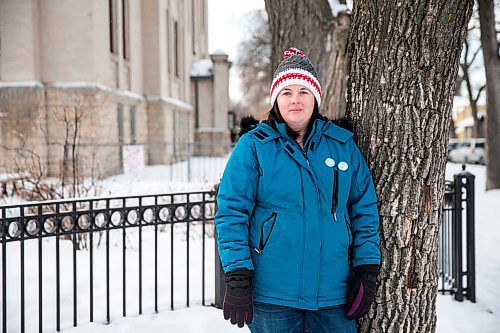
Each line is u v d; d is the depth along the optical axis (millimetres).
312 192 1967
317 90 2109
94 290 4180
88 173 10758
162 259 5270
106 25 16188
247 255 1894
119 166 14336
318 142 2066
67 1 14898
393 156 2148
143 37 21250
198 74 28703
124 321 3422
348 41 2346
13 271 4625
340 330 2039
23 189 6289
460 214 4348
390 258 2178
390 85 2131
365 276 1972
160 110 21469
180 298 3982
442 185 2215
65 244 5754
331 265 1989
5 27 14453
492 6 12008
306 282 1958
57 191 6453
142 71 21250
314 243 1951
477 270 5367
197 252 5625
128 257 5305
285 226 1945
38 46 14797
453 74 2160
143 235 6512
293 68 2084
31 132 13867
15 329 3322
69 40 14938
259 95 45125
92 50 14969
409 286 2178
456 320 3887
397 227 2160
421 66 2088
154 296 3980
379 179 2180
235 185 1974
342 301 2029
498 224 7969
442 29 2064
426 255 2182
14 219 2947
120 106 17719
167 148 22078
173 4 24203
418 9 2055
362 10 2227
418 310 2201
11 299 3893
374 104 2180
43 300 3906
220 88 28344
